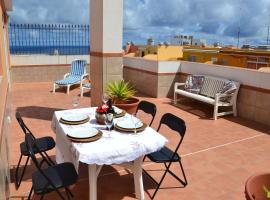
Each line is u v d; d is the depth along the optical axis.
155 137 3.42
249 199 2.01
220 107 7.91
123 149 3.15
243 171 4.47
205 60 14.41
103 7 6.67
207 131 6.30
